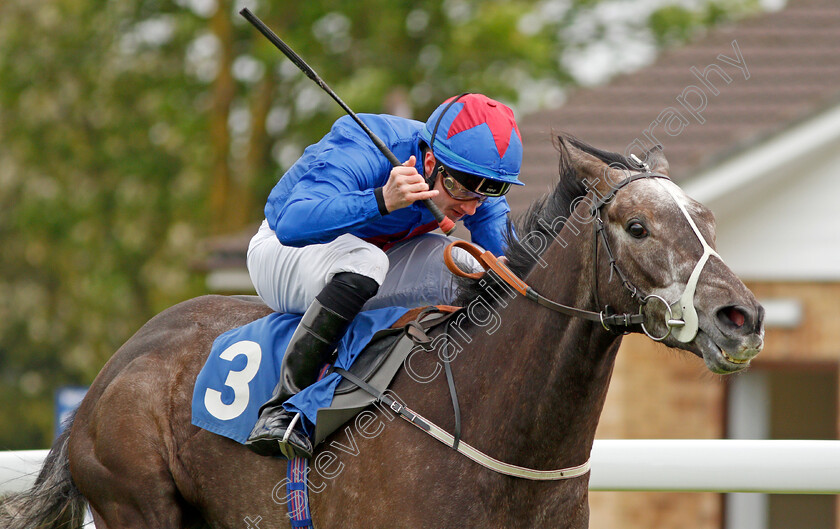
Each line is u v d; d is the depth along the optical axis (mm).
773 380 14586
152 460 5625
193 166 30047
